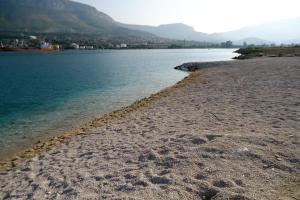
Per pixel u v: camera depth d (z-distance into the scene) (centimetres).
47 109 2420
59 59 12238
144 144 1065
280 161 741
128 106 2180
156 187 689
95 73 5722
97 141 1241
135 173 798
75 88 3675
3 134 1688
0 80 4866
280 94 1788
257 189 622
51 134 1641
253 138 917
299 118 1174
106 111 2183
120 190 710
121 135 1283
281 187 621
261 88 2112
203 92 2281
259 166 729
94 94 3094
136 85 3697
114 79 4488
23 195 797
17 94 3375
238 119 1273
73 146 1225
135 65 7756
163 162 840
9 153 1348
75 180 826
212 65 5347
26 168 1026
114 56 14762
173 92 2528
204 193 639
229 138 939
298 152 787
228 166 746
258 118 1248
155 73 5256
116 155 997
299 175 664
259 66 4056
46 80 4750
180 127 1262
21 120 2059
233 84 2516
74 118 2016
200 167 764
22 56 15438
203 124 1259
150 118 1557
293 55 6581
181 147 934
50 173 928
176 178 718
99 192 719
